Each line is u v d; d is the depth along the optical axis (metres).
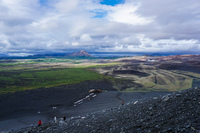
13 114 48.72
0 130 35.62
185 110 12.90
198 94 16.61
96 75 146.00
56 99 66.88
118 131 13.17
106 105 56.62
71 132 18.16
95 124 18.58
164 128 10.41
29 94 74.19
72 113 48.28
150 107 18.33
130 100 63.53
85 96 71.75
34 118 44.44
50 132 21.67
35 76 130.75
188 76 137.25
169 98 18.89
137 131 11.71
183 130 9.02
